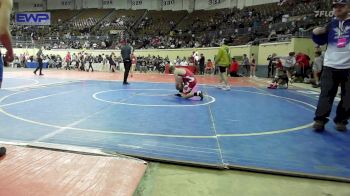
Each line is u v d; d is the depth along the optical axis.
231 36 29.30
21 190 2.65
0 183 2.76
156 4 42.81
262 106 8.05
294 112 7.21
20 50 33.25
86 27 40.66
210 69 25.42
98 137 4.48
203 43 31.02
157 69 28.25
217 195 2.80
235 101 8.88
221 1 38.41
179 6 41.75
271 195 2.84
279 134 5.01
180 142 4.36
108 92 10.35
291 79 16.38
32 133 4.58
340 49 5.05
